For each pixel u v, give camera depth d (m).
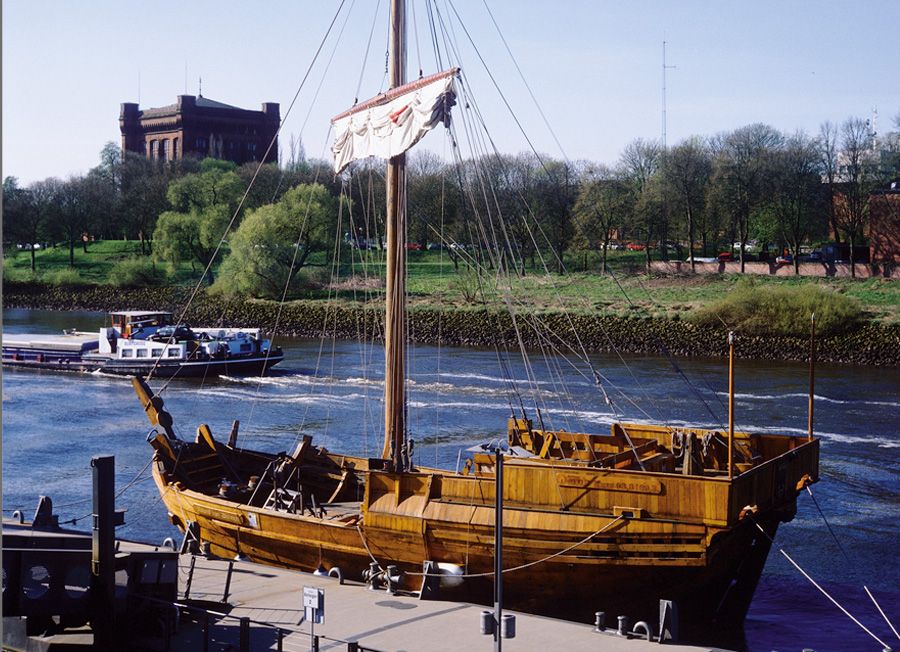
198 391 81.38
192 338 96.25
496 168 134.00
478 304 122.25
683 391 75.69
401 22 36.59
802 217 130.88
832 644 29.20
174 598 24.22
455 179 142.25
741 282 118.94
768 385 79.50
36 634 23.53
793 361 96.25
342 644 23.88
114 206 186.75
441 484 29.47
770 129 146.12
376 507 29.98
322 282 139.00
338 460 37.66
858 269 121.44
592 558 27.39
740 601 29.86
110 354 97.75
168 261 157.00
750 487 27.27
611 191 138.38
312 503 33.47
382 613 26.45
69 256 185.88
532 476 28.41
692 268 131.62
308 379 87.75
